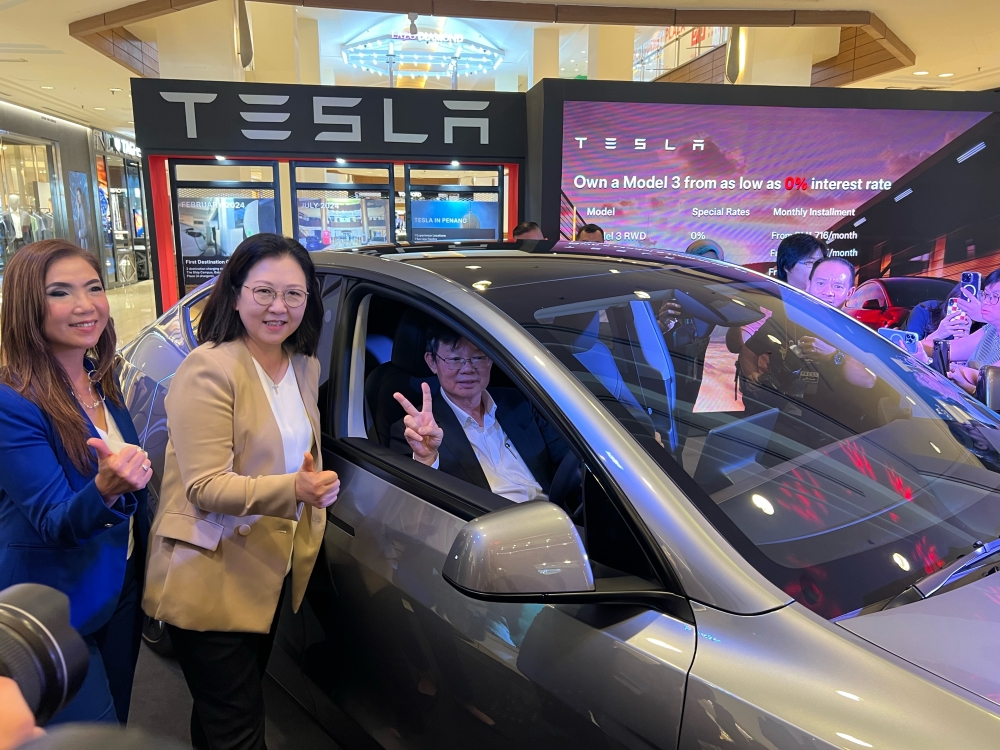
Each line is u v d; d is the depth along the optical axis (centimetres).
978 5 731
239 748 140
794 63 944
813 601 90
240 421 131
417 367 171
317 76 1138
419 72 1473
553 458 177
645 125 602
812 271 595
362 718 143
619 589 91
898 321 639
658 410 118
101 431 136
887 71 934
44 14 693
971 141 619
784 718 78
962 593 93
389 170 662
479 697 110
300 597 142
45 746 43
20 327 123
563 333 127
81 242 1512
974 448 131
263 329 131
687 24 762
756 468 113
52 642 58
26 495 120
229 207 650
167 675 219
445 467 157
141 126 611
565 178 609
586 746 94
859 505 111
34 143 1356
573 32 1230
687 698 85
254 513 122
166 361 210
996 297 618
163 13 696
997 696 76
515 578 87
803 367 146
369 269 161
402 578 125
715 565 91
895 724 74
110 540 134
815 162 618
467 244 190
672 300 151
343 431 162
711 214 623
